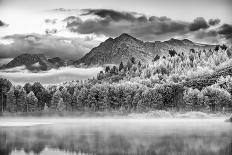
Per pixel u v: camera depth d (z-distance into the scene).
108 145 37.97
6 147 36.44
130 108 162.62
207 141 40.16
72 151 34.03
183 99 146.50
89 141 41.19
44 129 61.22
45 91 191.75
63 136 47.44
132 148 35.53
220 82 162.00
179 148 35.12
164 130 57.34
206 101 138.12
